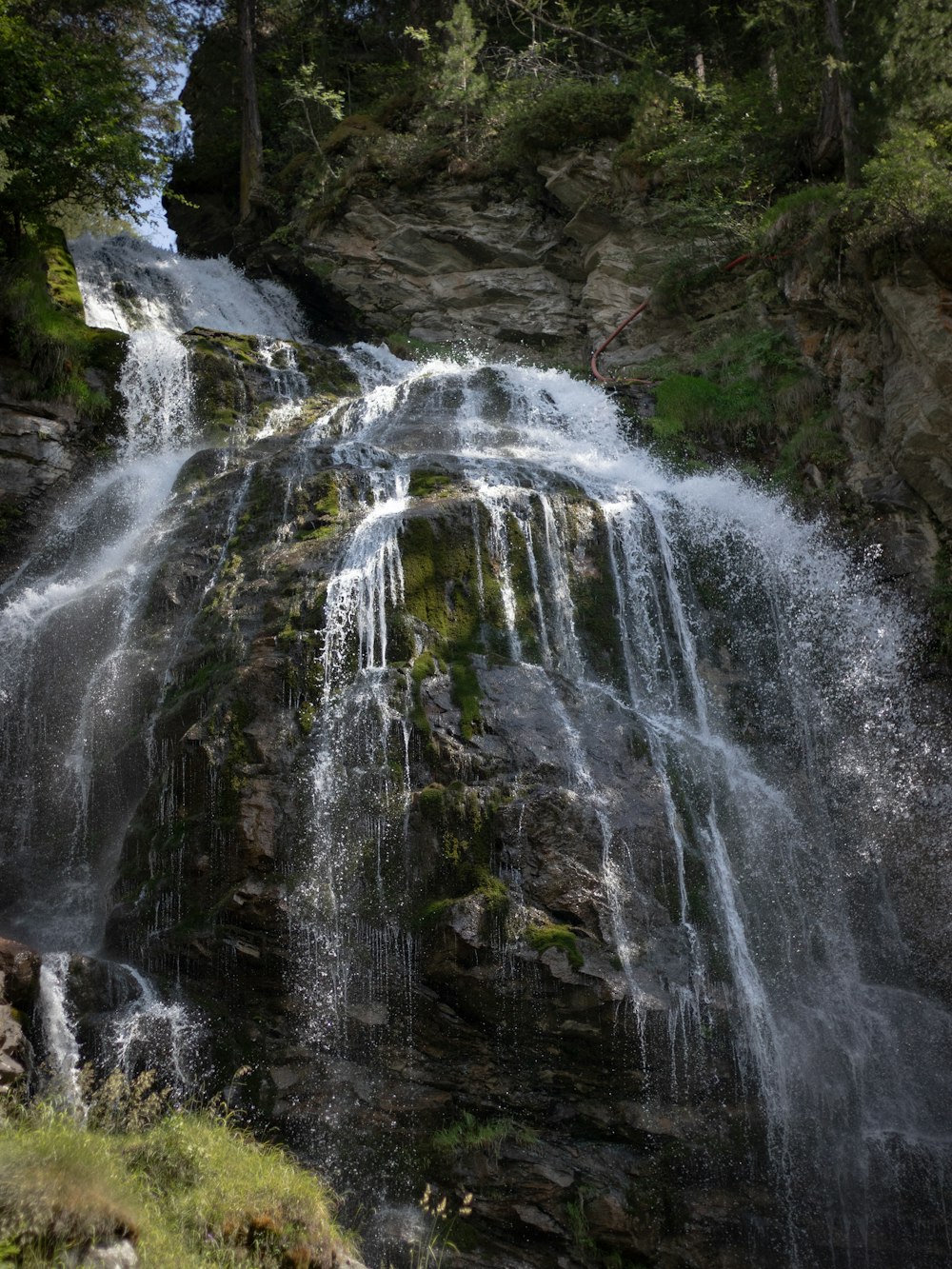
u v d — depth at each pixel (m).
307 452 12.09
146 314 18.92
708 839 9.77
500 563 10.91
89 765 10.39
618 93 18.94
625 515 12.01
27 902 10.02
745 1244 8.40
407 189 20.12
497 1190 8.28
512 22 22.56
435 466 12.16
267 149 24.22
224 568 11.12
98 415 14.72
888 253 12.34
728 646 11.83
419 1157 8.36
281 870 8.77
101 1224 5.47
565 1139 8.54
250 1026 8.61
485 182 19.80
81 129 16.50
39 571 13.34
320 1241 6.61
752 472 14.16
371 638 9.96
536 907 8.48
